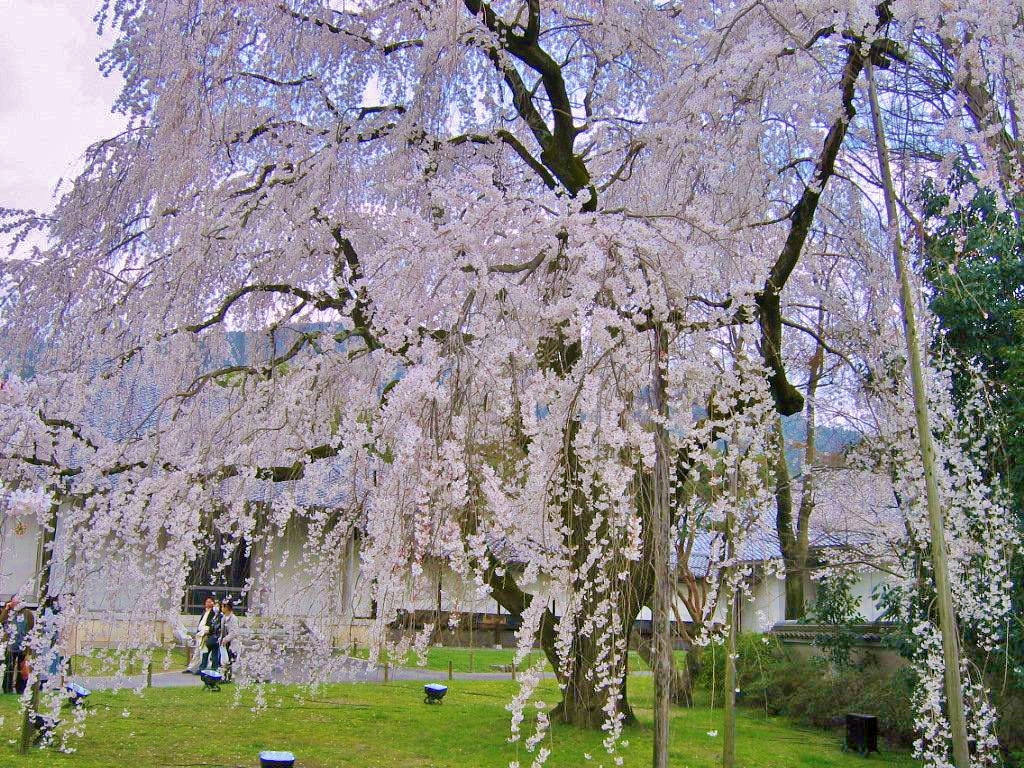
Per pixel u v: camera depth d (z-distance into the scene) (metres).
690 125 5.60
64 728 6.86
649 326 4.61
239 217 6.11
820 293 6.59
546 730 6.92
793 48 5.31
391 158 6.58
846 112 5.43
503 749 6.50
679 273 4.51
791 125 5.75
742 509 5.27
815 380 8.79
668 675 4.05
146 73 5.81
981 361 6.65
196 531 5.33
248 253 6.45
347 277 6.32
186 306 5.95
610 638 5.21
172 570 5.09
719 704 9.81
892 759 6.99
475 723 7.72
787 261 5.89
